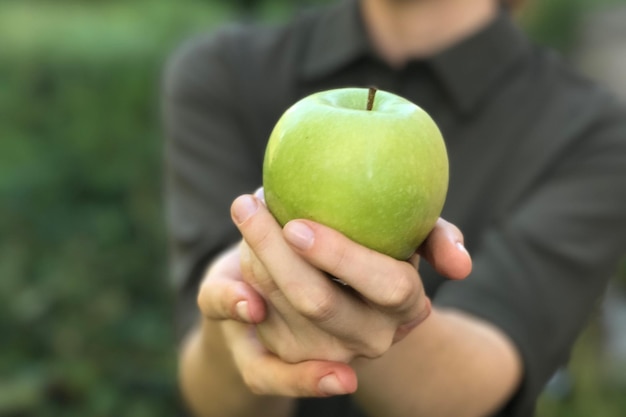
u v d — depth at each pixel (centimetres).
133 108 177
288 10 270
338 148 44
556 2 359
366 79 75
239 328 52
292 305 45
